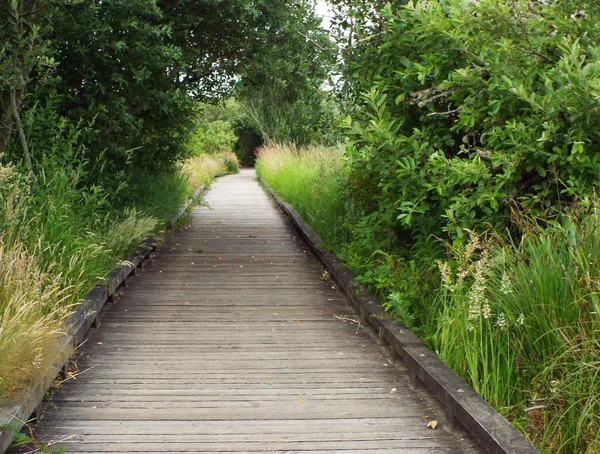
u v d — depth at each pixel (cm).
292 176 1808
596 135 474
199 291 746
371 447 344
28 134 706
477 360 403
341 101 813
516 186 528
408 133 656
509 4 533
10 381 350
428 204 560
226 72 1227
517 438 304
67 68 866
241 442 349
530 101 469
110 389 431
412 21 559
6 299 428
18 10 672
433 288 561
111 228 804
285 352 520
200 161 3014
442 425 374
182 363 489
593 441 311
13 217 532
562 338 363
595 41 498
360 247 729
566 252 404
